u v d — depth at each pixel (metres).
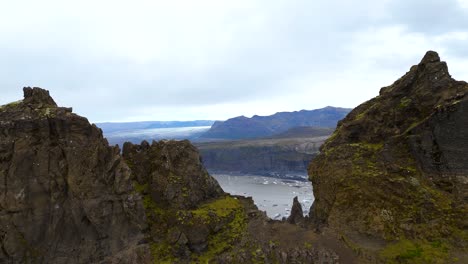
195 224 62.84
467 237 56.19
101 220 60.19
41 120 60.19
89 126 63.69
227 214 67.56
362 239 62.31
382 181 66.69
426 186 63.91
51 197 59.31
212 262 59.19
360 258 57.97
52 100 66.31
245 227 66.19
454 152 63.47
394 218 62.22
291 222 80.06
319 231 66.62
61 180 60.03
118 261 58.03
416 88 72.69
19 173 57.91
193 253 61.31
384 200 65.00
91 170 61.12
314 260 58.41
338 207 68.25
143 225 62.72
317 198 77.88
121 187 62.41
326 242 62.00
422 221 60.38
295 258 59.03
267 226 66.88
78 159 61.06
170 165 70.12
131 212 61.94
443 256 54.34
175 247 60.59
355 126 79.31
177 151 73.25
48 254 58.06
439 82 68.94
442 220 59.28
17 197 57.22
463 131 62.94
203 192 73.75
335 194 71.44
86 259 58.69
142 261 58.47
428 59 72.06
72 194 59.91
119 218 61.50
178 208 66.00
